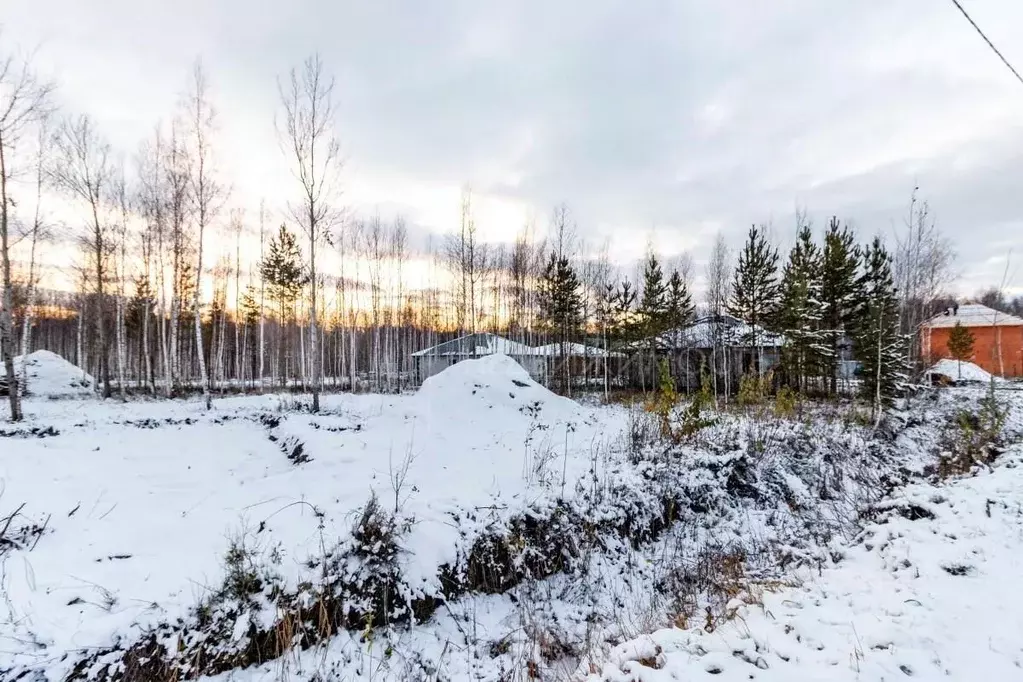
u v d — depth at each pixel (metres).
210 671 4.06
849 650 3.54
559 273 27.27
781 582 5.42
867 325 15.91
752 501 8.55
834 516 7.80
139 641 3.90
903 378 15.10
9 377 12.23
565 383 27.66
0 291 19.36
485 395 13.05
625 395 25.27
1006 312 39.31
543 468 8.11
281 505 6.19
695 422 10.13
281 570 4.71
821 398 21.22
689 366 26.77
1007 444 10.65
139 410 15.38
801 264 22.78
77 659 3.66
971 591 4.18
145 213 21.33
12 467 7.60
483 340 33.69
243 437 11.61
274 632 4.38
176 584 4.44
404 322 39.59
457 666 4.66
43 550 5.01
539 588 5.92
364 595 4.89
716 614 4.96
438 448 9.51
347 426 12.13
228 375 41.16
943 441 11.55
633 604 6.00
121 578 4.48
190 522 5.77
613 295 28.52
